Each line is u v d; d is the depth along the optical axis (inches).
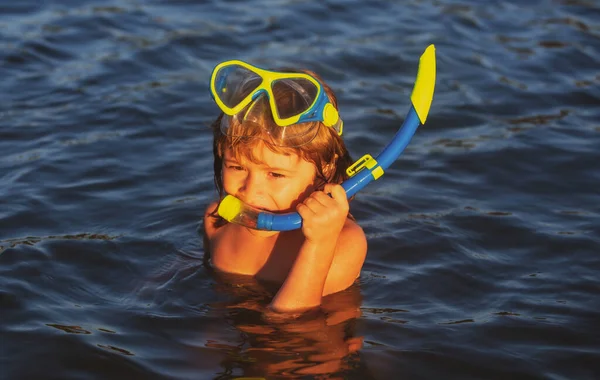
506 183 201.0
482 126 235.1
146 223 176.7
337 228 139.0
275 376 125.2
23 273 152.7
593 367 130.0
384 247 169.9
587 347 135.2
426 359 131.2
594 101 254.7
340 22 318.0
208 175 200.2
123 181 195.2
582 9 338.3
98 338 133.9
